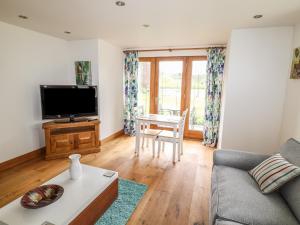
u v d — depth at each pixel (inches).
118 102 185.9
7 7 88.4
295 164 62.3
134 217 75.4
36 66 131.1
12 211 55.4
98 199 67.9
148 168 119.4
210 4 82.2
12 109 117.5
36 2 82.9
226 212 52.1
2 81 111.0
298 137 92.7
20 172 110.4
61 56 151.0
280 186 59.6
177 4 82.9
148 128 152.0
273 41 109.2
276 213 51.8
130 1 80.9
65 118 139.3
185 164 126.3
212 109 162.2
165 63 183.3
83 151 138.7
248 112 117.8
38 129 135.5
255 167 74.0
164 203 84.7
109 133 174.2
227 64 128.7
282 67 109.2
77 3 83.6
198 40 146.2
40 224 50.6
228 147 124.3
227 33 125.3
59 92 131.1
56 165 120.2
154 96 190.7
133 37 141.5
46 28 121.1
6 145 115.3
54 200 58.5
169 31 123.9
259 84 114.0
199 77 174.6
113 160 130.7
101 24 112.3
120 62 184.2
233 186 64.1
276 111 113.0
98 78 152.2
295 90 98.0
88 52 151.6
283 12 88.8
